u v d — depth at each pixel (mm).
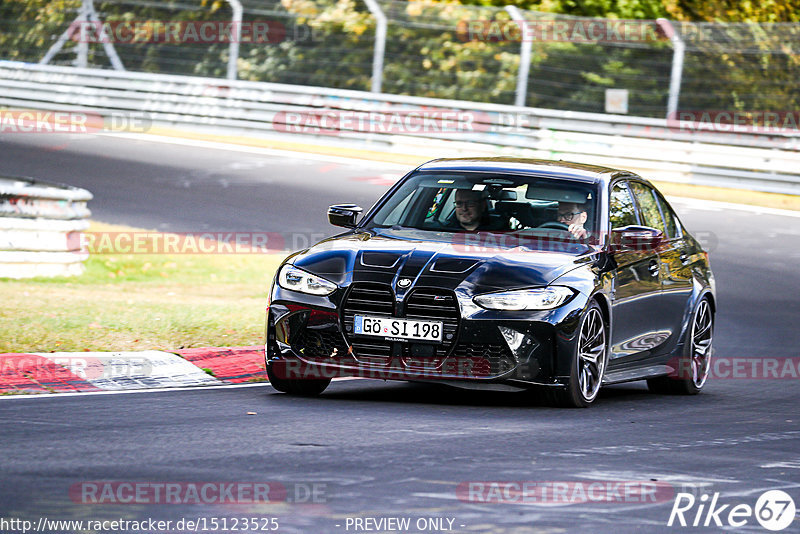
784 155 60906
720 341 33375
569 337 20703
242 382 23531
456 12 83688
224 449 16188
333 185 55062
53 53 77500
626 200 24625
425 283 20469
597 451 17234
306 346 21016
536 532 12461
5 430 17094
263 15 85938
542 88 82812
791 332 34969
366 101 66375
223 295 35469
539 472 15477
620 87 83062
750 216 55000
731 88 85938
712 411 22672
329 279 20938
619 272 22672
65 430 17250
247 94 68125
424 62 82312
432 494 13914
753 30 87500
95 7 87625
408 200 23750
